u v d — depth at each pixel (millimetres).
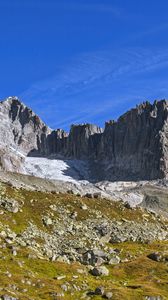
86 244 161375
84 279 126000
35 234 155125
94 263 146250
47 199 192375
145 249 172375
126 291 119750
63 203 194000
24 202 181125
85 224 180750
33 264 126875
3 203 170000
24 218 165625
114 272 143625
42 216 173750
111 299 111188
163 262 157500
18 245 137750
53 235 161875
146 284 135000
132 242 179625
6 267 115938
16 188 194250
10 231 147375
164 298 119188
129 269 148375
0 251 126750
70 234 167500
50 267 128500
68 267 133125
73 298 108312
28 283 109062
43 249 143500
